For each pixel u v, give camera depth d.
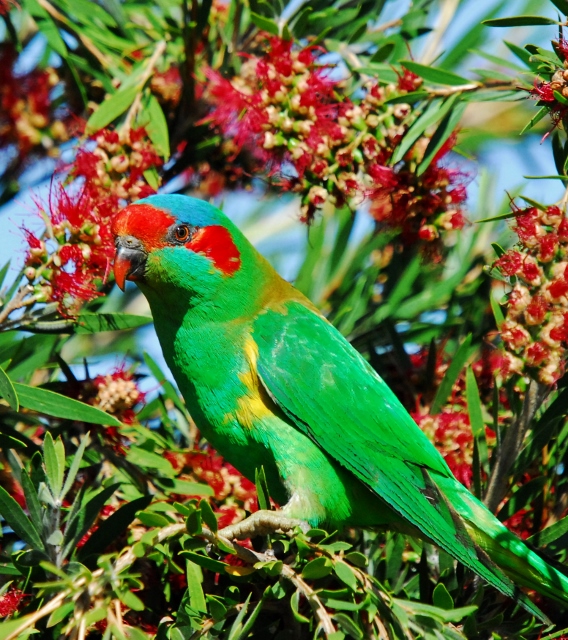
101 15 9.88
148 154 8.76
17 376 8.91
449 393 8.98
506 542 8.09
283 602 7.34
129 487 8.31
